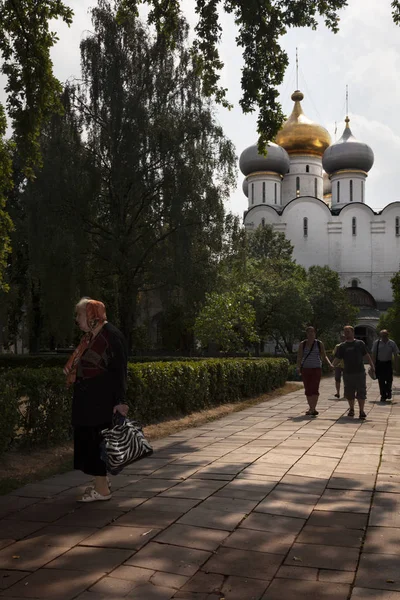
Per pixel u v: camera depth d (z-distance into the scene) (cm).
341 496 521
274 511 474
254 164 7012
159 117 2312
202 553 382
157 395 1062
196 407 1243
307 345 1202
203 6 1182
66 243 2170
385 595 324
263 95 1197
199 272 2311
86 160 2275
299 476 595
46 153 2255
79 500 503
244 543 402
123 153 2280
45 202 2227
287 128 7306
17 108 1186
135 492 535
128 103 2295
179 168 2302
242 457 698
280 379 2064
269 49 1171
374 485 559
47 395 770
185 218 2272
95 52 2350
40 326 3469
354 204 6731
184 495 522
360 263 6694
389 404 1492
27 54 1170
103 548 390
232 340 2703
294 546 397
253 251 5859
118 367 489
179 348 4138
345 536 418
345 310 4825
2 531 428
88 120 2377
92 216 2328
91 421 491
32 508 488
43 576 346
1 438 677
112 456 464
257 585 337
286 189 7281
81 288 2334
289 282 3956
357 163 7031
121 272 2370
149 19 1323
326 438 855
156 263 2327
